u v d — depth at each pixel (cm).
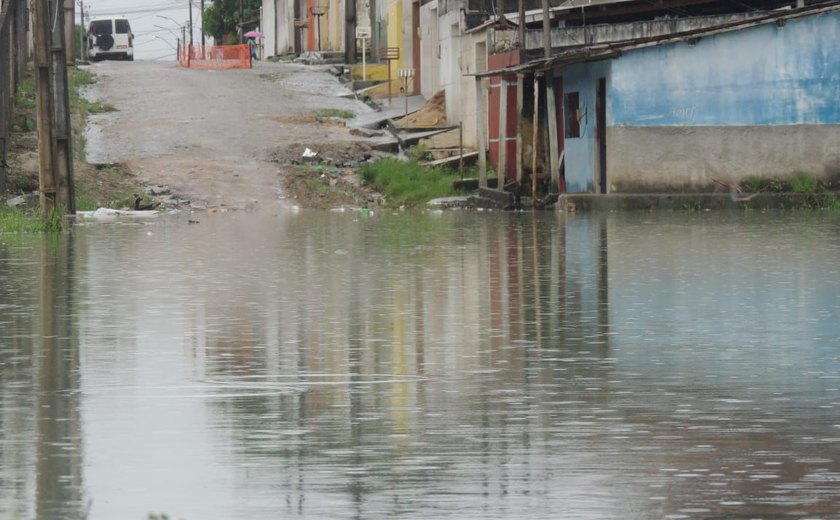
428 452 1285
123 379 1688
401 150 6388
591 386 1622
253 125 6719
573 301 2411
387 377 1695
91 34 12775
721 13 6019
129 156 6062
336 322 2188
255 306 2391
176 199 5516
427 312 2297
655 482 1173
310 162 6106
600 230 3997
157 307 2383
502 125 5262
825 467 1222
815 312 2230
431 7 7412
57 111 4966
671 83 4997
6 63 5878
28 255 3409
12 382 1666
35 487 1170
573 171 5453
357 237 3906
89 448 1309
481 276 2823
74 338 2028
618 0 5975
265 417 1451
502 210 5131
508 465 1233
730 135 5028
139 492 1152
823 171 5084
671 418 1433
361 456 1273
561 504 1107
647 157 5000
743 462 1241
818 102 5069
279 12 12706
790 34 5044
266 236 3994
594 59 4909
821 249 3262
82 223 4681
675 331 2052
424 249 3472
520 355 1855
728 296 2438
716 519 1066
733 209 4919
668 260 3069
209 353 1889
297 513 1086
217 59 9181
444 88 6912
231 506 1106
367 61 9375
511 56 5691
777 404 1505
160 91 7694
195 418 1447
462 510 1091
